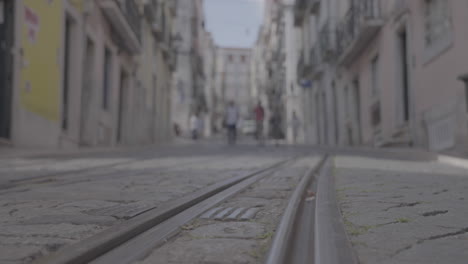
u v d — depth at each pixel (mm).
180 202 2484
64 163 6145
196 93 43094
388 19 12531
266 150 12672
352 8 15375
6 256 1440
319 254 1442
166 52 25203
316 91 24219
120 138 17578
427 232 1853
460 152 7887
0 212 2307
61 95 10703
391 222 2064
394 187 3529
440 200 2805
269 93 51500
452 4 8805
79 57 11914
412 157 8562
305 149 13586
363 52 15344
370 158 8070
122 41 15938
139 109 19484
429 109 9914
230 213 2266
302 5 24953
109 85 15266
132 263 1418
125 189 3320
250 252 1538
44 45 9750
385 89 12945
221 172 4875
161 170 5191
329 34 18828
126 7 15422
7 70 8367
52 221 2037
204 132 52000
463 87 8250
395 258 1472
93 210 2330
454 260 1449
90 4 12258
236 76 84938
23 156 6883
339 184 3754
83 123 12930
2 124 8234
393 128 12273
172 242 1689
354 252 1524
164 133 26266
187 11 38031
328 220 2018
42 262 1383
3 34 8289
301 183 3705
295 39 35062
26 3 8891
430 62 9898
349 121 17391
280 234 1729
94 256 1479
